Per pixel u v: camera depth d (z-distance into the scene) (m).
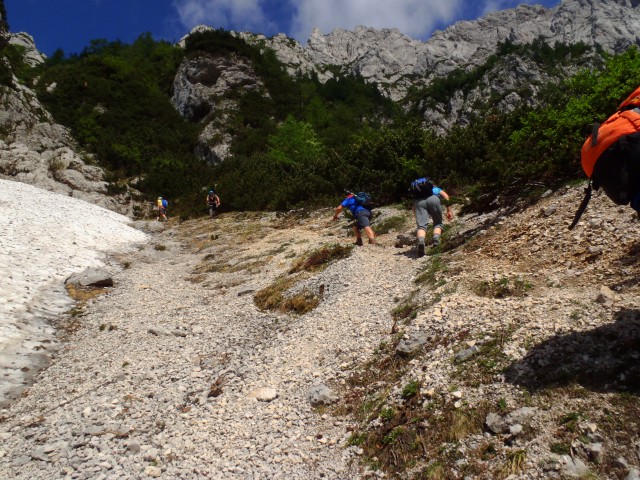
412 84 175.88
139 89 52.94
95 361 6.52
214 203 23.89
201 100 57.00
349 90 104.56
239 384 5.21
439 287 5.94
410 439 3.45
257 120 55.78
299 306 7.30
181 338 7.12
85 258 12.62
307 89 89.81
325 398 4.48
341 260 8.59
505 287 5.29
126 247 15.27
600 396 3.09
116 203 29.27
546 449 2.90
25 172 29.61
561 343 3.73
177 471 3.77
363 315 6.12
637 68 7.52
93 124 42.56
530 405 3.25
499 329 4.28
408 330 4.98
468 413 3.42
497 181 9.02
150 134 45.72
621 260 4.90
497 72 105.19
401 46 199.12
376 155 16.72
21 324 7.61
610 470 2.64
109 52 80.44
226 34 67.50
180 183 32.47
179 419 4.66
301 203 20.05
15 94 40.09
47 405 5.32
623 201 2.96
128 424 4.64
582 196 6.85
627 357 3.31
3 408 5.38
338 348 5.44
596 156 3.02
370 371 4.72
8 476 3.95
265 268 10.69
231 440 4.13
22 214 15.36
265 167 31.72
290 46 185.00
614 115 3.07
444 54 197.25
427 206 8.02
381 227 11.34
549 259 5.69
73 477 3.80
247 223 19.47
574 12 193.88
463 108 95.81
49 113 43.75
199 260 13.41
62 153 33.94
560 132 8.56
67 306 8.98
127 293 10.07
